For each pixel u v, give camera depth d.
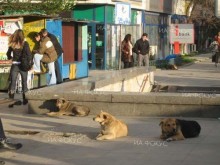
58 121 12.05
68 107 12.71
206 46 65.75
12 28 17.94
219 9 38.34
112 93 12.78
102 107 12.75
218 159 8.50
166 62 34.50
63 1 21.95
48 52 18.09
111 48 30.81
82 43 23.41
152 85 23.28
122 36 32.25
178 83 23.83
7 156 8.93
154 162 8.34
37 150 9.33
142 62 25.47
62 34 21.67
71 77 22.23
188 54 52.72
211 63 40.06
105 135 10.00
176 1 48.72
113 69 30.30
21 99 15.66
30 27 19.02
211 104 12.20
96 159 8.62
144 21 37.75
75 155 8.92
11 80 15.25
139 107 12.62
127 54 25.58
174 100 12.38
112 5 30.44
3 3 20.05
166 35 45.03
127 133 10.41
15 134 10.67
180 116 12.41
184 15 53.38
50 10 21.20
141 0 36.16
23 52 14.73
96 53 30.14
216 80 25.38
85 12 29.94
